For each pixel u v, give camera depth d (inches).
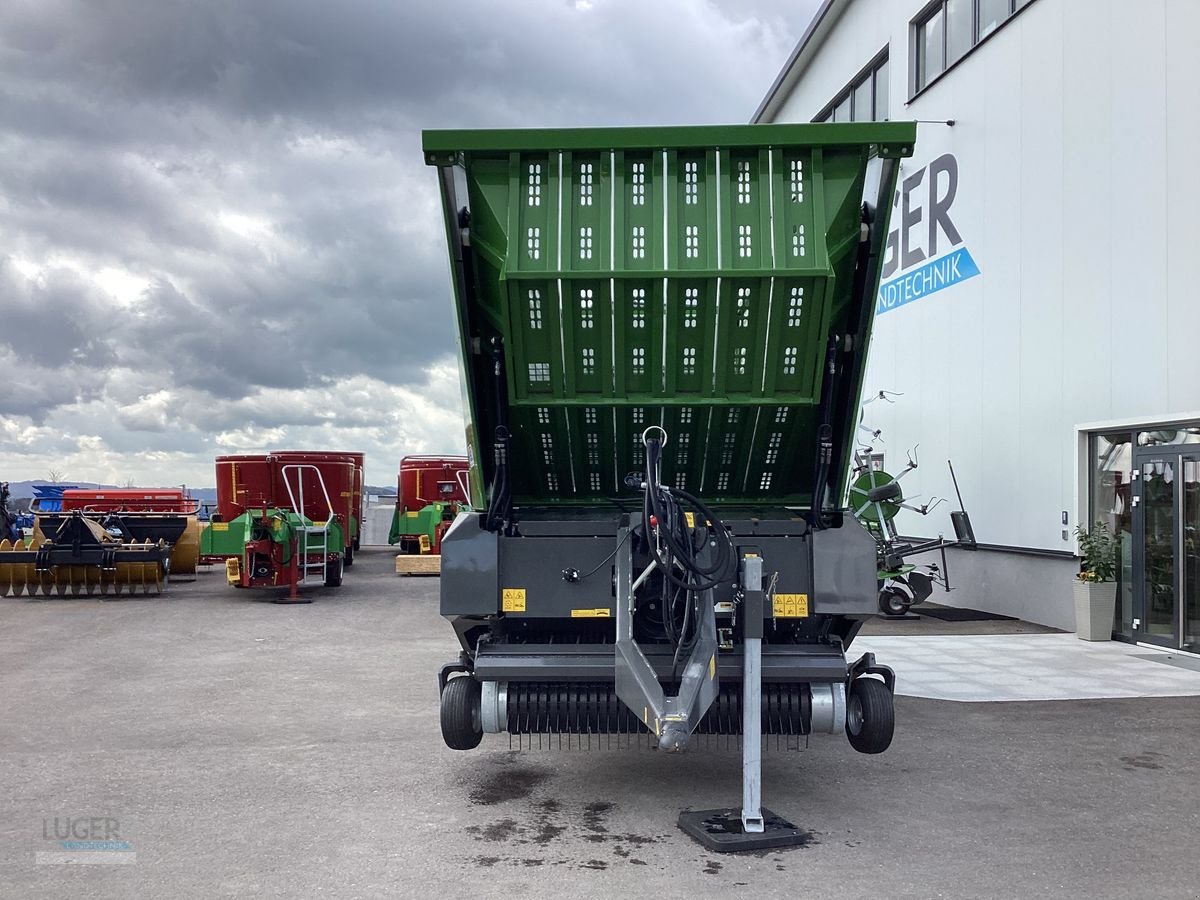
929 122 609.9
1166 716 293.6
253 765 236.4
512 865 169.8
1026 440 513.3
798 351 203.3
